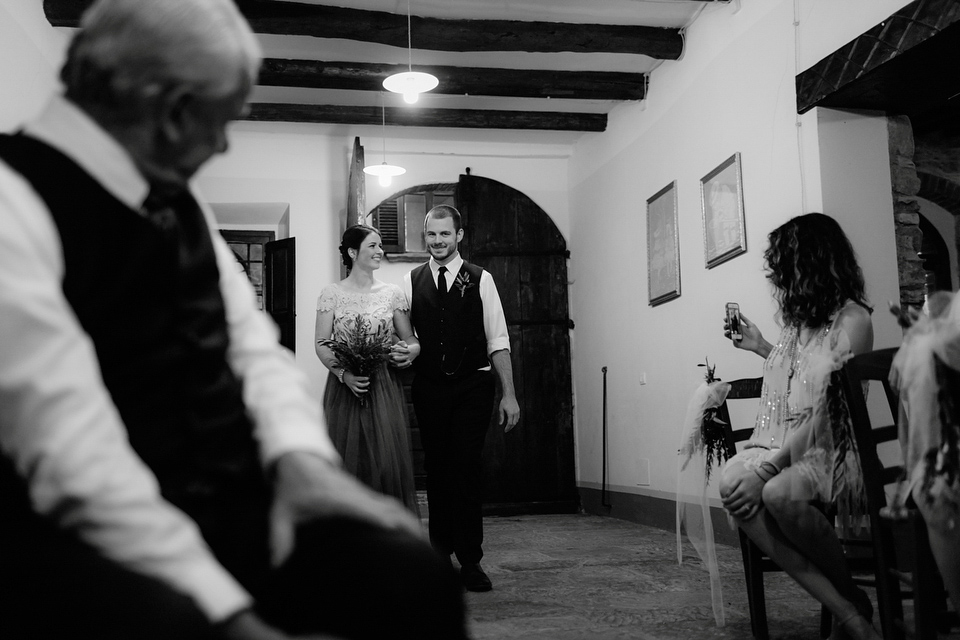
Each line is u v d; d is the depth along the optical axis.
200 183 7.53
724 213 5.18
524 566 4.31
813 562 2.33
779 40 4.65
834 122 4.30
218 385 0.94
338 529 0.78
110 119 0.81
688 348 5.73
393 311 3.81
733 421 5.04
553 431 7.72
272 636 0.67
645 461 6.43
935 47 3.55
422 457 7.46
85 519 0.65
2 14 4.58
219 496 0.91
